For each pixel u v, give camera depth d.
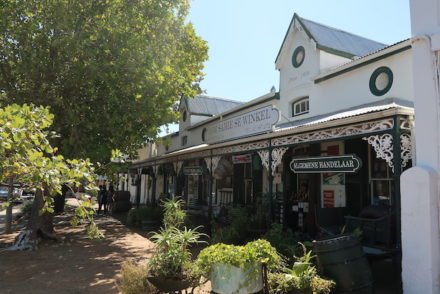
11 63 10.75
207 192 18.66
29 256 10.09
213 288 5.06
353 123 6.79
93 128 11.00
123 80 10.65
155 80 10.94
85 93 11.22
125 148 11.93
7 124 2.98
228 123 12.93
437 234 5.31
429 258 5.25
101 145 11.04
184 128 22.41
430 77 5.57
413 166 5.90
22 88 10.98
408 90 8.84
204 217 13.78
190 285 5.13
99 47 10.54
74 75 10.54
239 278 4.92
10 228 14.74
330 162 7.44
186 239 5.46
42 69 10.48
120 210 23.61
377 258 7.13
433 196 5.33
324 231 8.73
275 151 9.23
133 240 12.72
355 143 10.30
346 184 10.33
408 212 5.56
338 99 10.84
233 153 11.36
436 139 5.44
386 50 9.34
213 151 12.89
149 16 11.48
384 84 9.58
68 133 11.27
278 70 13.66
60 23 10.03
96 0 10.77
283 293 5.16
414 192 5.50
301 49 12.56
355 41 12.89
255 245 5.32
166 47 11.91
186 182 20.92
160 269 5.11
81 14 10.49
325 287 5.21
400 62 9.09
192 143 21.25
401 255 5.92
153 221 15.37
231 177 16.47
